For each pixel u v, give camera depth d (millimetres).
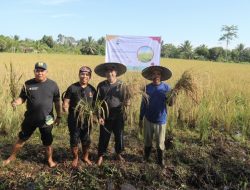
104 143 3670
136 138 4621
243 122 5301
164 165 3764
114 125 3660
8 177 3361
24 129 3541
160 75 3699
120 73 3762
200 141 4535
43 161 3764
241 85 9109
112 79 3588
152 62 6539
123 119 3693
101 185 3385
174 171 3686
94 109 3512
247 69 19484
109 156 3979
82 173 3465
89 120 3424
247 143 4645
